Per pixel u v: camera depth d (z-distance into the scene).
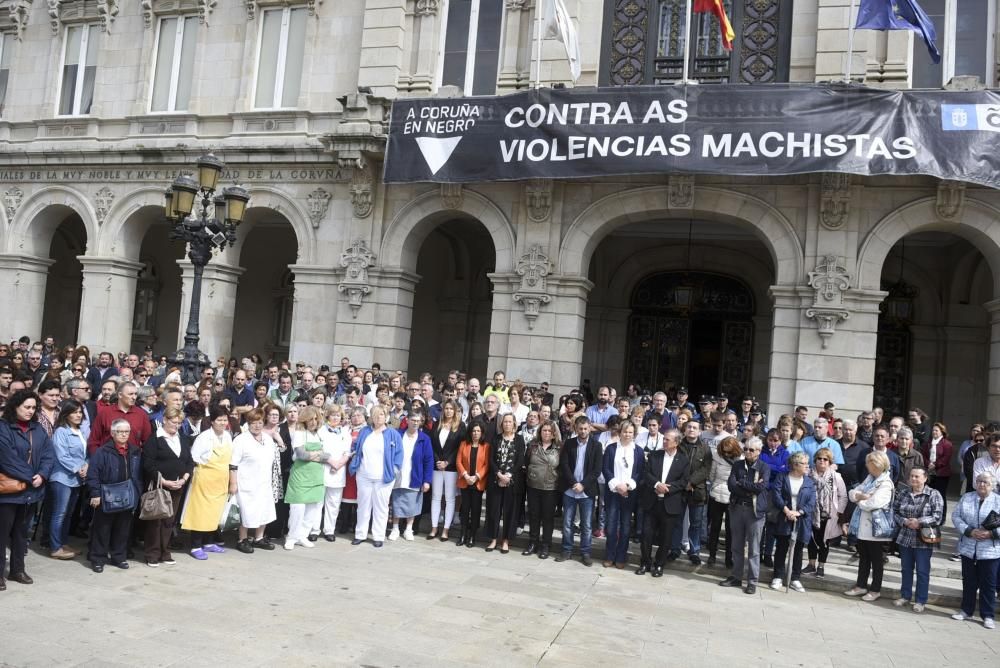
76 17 20.95
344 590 8.80
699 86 14.64
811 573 10.74
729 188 15.22
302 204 17.86
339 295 17.34
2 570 7.89
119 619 7.30
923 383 19.89
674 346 21.66
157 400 10.68
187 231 12.74
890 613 9.55
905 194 14.49
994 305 14.65
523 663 6.94
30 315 20.59
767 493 10.15
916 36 15.20
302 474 10.70
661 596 9.57
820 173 14.55
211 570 9.27
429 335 22.97
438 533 12.29
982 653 8.23
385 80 17.45
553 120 15.29
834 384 14.47
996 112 13.55
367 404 13.75
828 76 14.80
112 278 19.42
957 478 19.06
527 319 16.00
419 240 17.55
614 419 11.37
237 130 18.83
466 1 17.61
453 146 15.94
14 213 20.53
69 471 9.27
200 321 18.31
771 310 20.84
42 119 20.83
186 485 9.85
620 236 21.33
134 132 19.83
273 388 14.33
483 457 11.53
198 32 19.55
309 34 18.45
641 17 16.44
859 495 10.06
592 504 11.02
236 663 6.45
